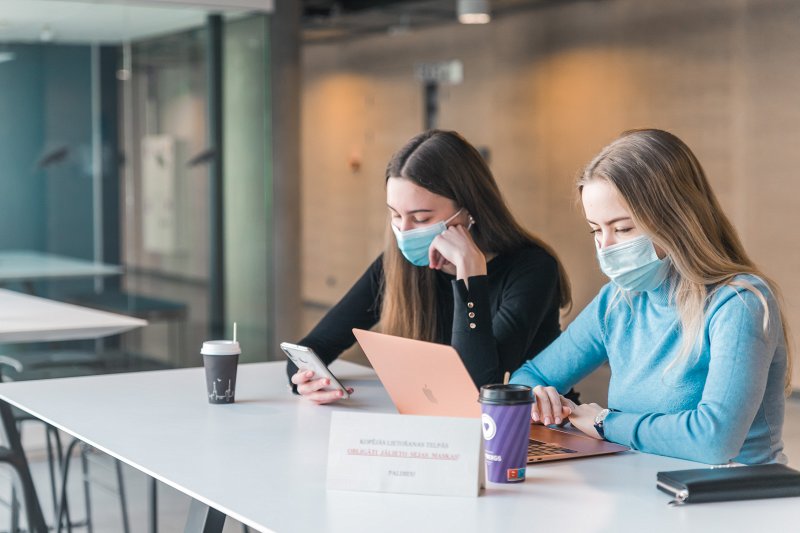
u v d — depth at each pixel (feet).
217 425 6.92
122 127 21.77
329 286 42.83
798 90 23.29
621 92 28.45
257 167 23.40
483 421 5.51
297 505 5.06
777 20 23.71
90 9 21.26
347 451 5.34
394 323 8.87
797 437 19.35
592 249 29.91
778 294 6.75
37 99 20.97
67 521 12.40
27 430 18.30
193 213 22.76
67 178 21.36
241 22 22.95
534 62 31.81
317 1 32.53
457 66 31.09
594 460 6.04
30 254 21.13
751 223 24.64
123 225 21.94
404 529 4.66
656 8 27.12
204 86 22.63
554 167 31.19
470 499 5.16
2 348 12.67
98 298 21.76
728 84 25.05
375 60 39.40
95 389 8.29
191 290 22.77
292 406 7.58
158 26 21.97
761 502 5.10
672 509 4.98
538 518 4.83
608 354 7.39
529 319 8.29
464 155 8.55
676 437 6.11
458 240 7.99
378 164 39.45
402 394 6.75
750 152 24.58
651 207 6.58
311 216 43.80
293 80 23.58
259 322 23.59
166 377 8.89
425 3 30.89
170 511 14.35
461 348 7.72
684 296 6.67
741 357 6.24
